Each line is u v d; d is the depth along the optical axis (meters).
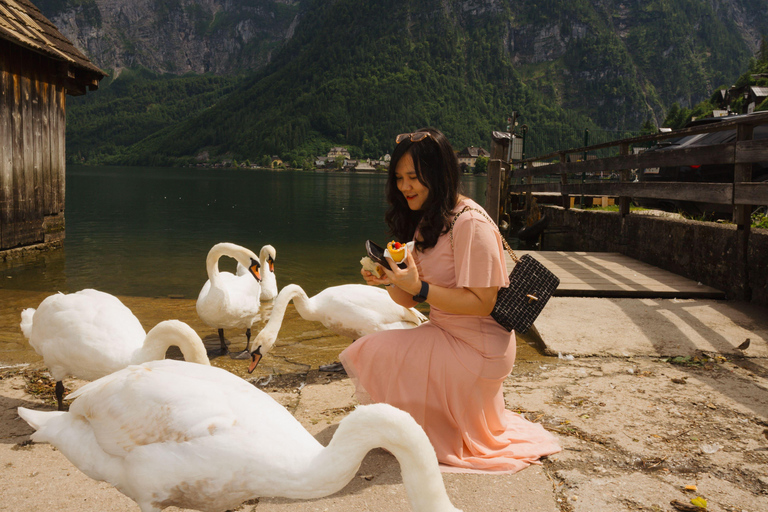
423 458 1.98
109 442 2.44
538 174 16.62
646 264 8.54
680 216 8.64
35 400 4.24
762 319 5.61
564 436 3.41
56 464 3.23
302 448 2.35
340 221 23.55
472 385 3.04
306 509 2.73
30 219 12.41
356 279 10.59
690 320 5.64
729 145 6.39
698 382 4.21
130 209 28.91
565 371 4.52
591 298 6.59
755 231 6.10
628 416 3.67
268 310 7.50
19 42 10.98
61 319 3.91
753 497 2.78
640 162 8.79
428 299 2.87
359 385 3.22
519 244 16.88
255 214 26.77
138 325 4.15
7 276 10.32
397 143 3.02
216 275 5.52
